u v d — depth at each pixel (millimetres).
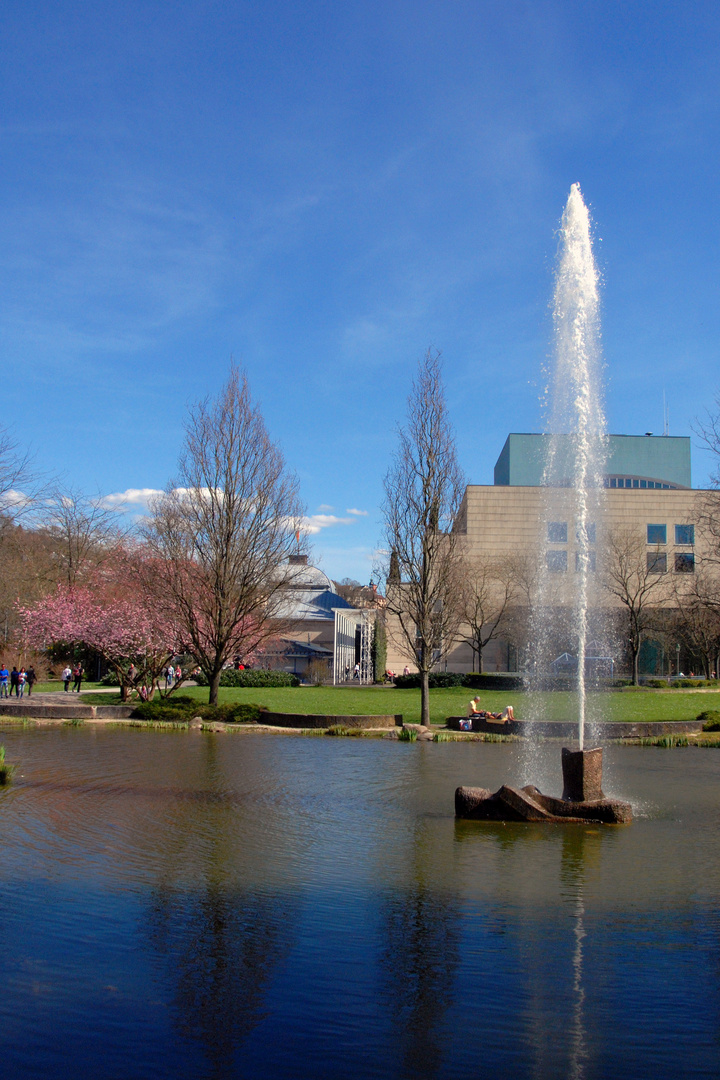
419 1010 5910
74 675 42812
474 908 8141
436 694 40062
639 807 13734
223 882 8906
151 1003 5973
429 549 28891
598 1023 5734
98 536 56719
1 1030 5531
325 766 18234
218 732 25906
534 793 12961
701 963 6793
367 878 9188
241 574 31953
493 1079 5008
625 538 55031
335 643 52500
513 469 85812
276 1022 5711
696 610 45812
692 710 32250
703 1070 5133
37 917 7672
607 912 8047
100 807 12836
